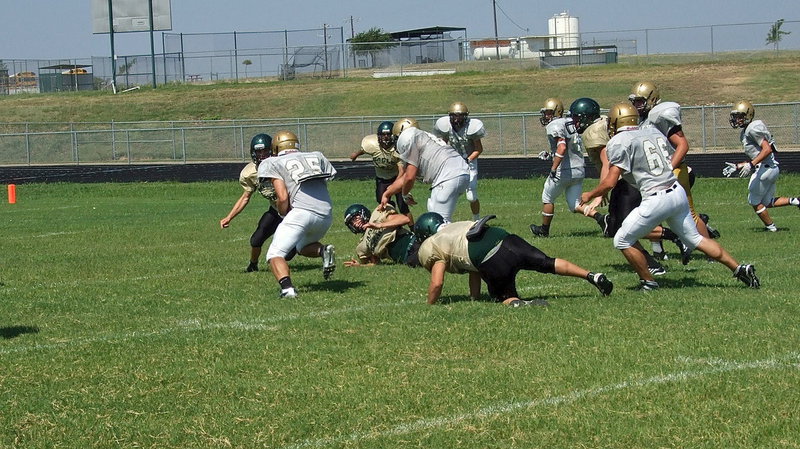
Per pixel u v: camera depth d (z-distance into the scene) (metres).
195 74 66.69
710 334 7.62
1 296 10.67
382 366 7.05
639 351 7.17
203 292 10.66
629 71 55.19
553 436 5.50
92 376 7.00
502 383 6.49
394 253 12.54
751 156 15.26
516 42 66.12
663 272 10.78
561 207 21.34
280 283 10.15
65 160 51.44
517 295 9.38
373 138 15.35
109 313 9.48
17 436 5.74
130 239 16.77
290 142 10.59
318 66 65.62
